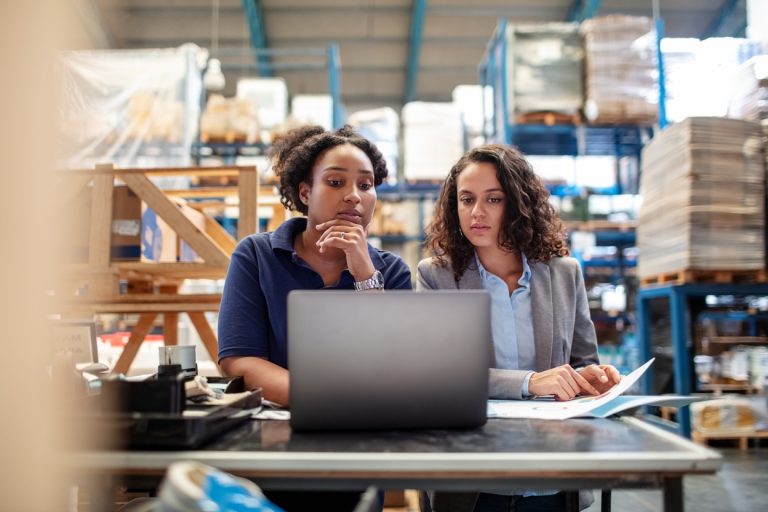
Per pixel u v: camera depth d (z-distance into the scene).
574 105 5.60
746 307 4.75
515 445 0.96
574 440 1.00
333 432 1.08
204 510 0.61
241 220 2.64
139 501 1.50
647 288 4.43
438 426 1.10
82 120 5.29
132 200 2.66
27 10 0.49
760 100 4.01
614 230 6.04
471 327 1.10
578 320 1.87
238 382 1.47
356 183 1.72
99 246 2.60
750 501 3.05
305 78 11.55
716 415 4.26
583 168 6.33
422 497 1.66
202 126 6.37
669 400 1.23
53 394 0.52
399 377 1.08
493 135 6.73
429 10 9.94
